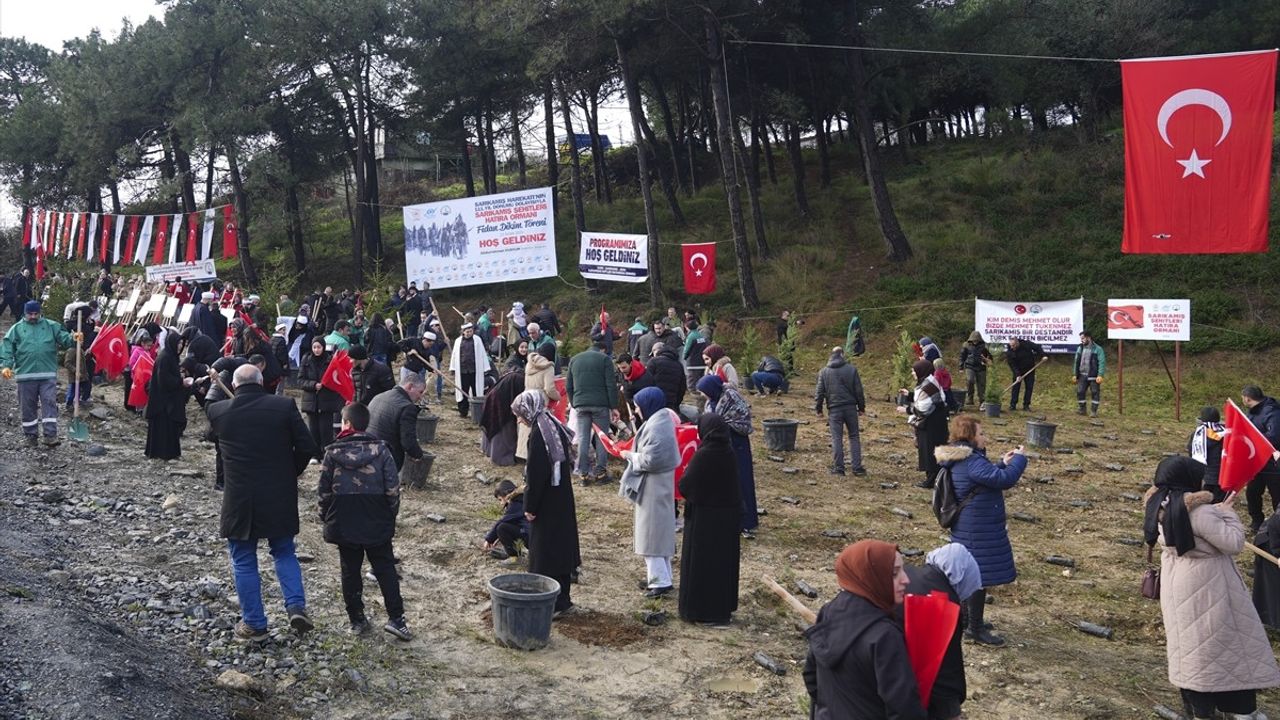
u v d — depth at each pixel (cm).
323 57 3744
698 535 785
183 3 3819
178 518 977
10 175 4619
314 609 755
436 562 919
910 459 1528
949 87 4100
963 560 496
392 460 713
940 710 395
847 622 358
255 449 667
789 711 638
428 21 3788
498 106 4150
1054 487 1394
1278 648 796
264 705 588
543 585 740
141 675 568
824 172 4225
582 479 1270
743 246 3206
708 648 739
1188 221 1348
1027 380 2158
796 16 3375
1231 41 3850
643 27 3269
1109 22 3703
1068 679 718
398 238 4744
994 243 3306
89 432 1369
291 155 4212
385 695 622
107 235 3347
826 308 3153
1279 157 3328
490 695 637
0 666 535
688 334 2245
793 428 1577
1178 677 632
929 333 2888
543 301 3694
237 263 4800
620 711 627
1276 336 2533
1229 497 805
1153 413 2178
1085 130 3909
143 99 3928
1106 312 2803
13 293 3070
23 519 906
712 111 4184
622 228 4041
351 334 1758
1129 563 1043
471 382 1753
